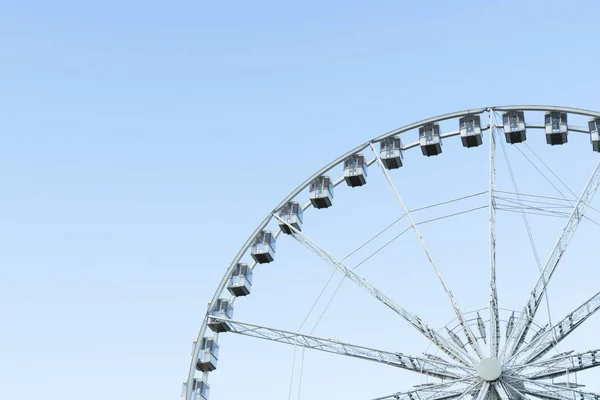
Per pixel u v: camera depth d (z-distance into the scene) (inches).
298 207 1935.3
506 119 1878.7
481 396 1565.0
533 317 1625.2
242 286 1863.9
